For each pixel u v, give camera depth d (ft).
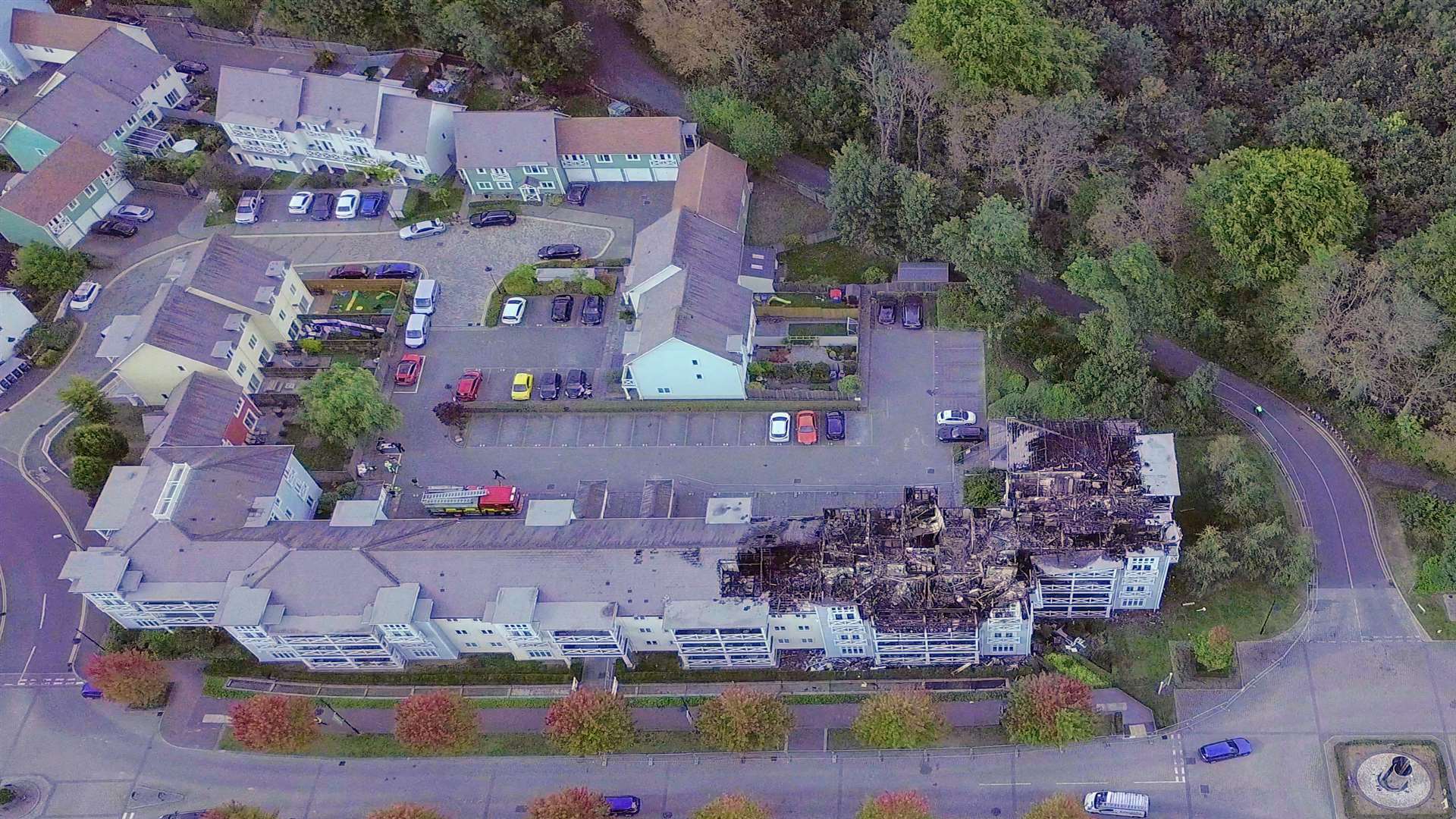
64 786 426.51
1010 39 521.65
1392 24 577.43
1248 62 583.17
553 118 579.48
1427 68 541.34
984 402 502.38
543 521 443.32
